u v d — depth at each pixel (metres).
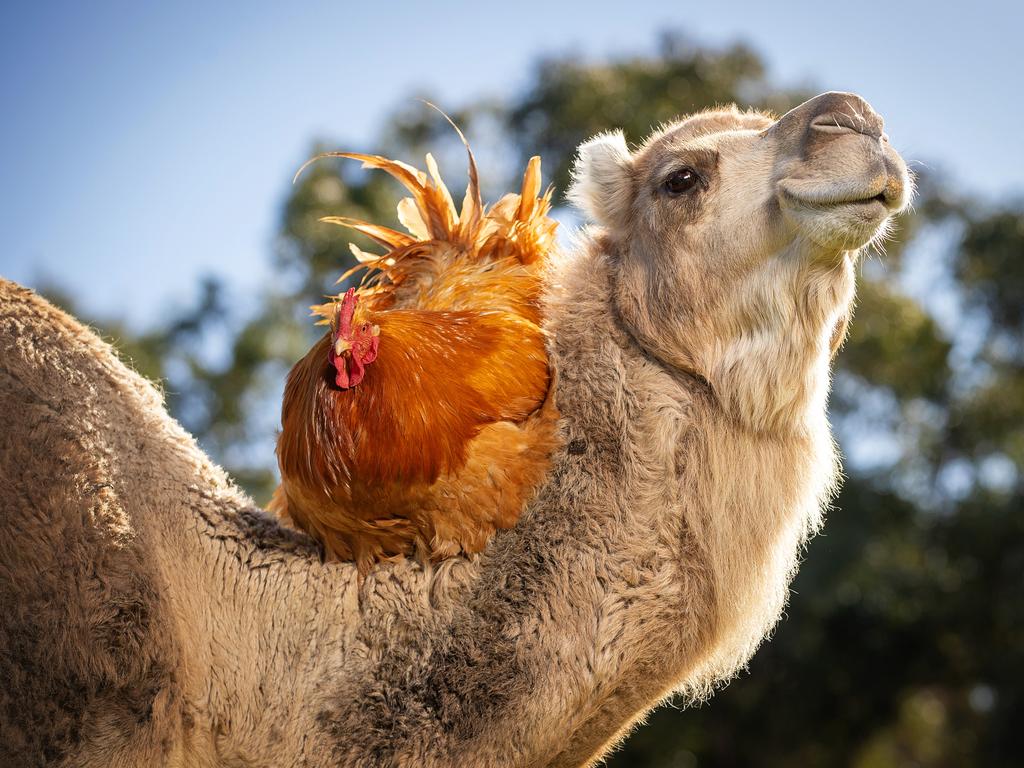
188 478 4.48
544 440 4.31
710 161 4.55
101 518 4.05
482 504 4.18
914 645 25.22
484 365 4.27
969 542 25.17
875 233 4.23
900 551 25.48
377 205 22.30
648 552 4.17
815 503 4.62
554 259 4.89
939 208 27.91
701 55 24.48
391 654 4.10
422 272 4.91
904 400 24.88
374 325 4.12
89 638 3.88
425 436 4.08
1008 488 26.52
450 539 4.19
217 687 4.16
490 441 4.19
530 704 3.99
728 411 4.40
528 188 4.96
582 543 4.16
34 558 3.90
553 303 4.66
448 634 4.09
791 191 4.21
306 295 22.94
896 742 28.77
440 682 4.03
